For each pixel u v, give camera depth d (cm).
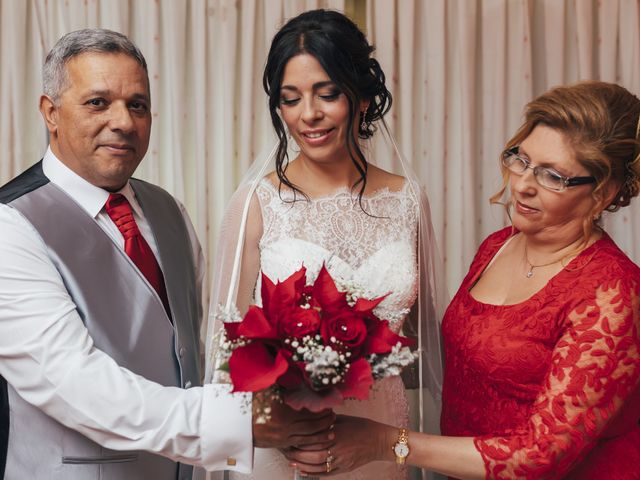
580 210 175
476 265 204
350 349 149
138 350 189
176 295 204
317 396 146
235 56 315
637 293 168
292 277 156
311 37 194
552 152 170
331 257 201
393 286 211
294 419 166
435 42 315
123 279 192
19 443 183
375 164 234
